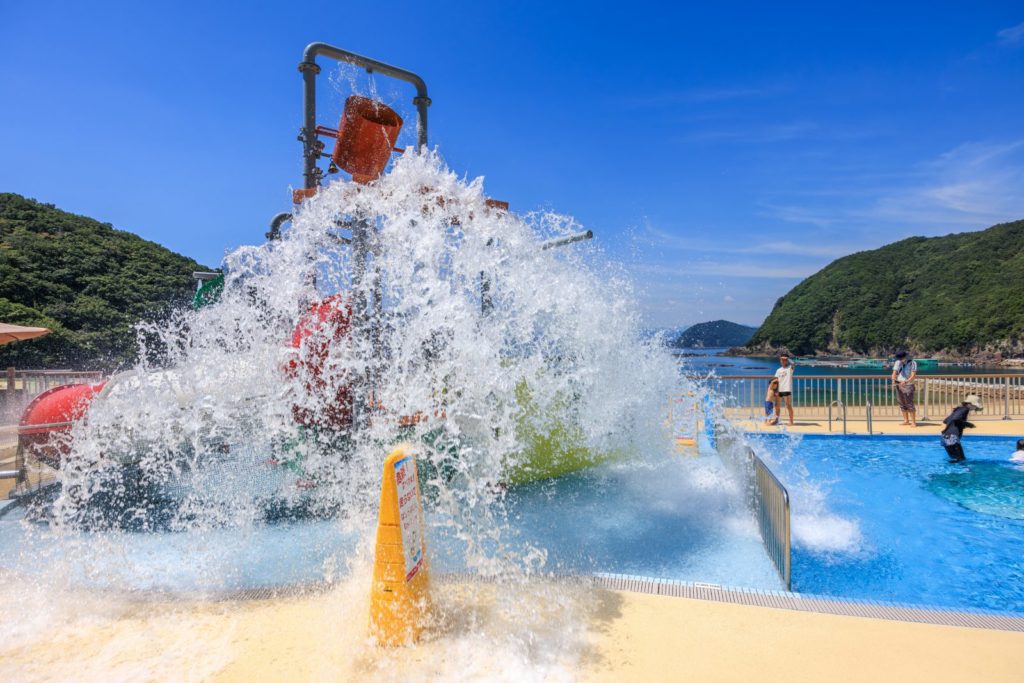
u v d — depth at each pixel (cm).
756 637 302
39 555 452
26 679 274
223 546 462
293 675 271
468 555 436
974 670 268
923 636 302
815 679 262
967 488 747
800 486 755
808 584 454
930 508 658
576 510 562
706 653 286
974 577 468
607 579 379
